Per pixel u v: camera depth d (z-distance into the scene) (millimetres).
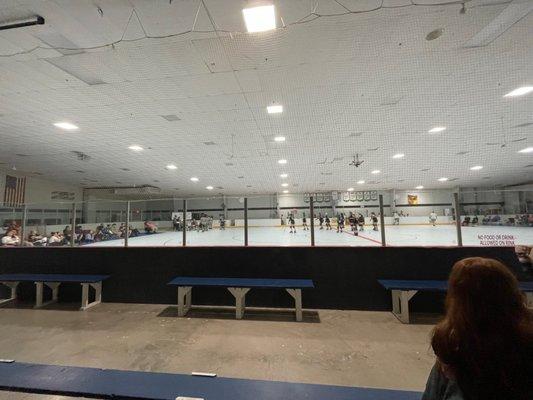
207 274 4438
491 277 708
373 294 4109
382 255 4148
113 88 4902
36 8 2939
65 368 1884
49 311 4129
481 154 11125
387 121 7066
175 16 3094
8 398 2068
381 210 4305
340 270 4195
